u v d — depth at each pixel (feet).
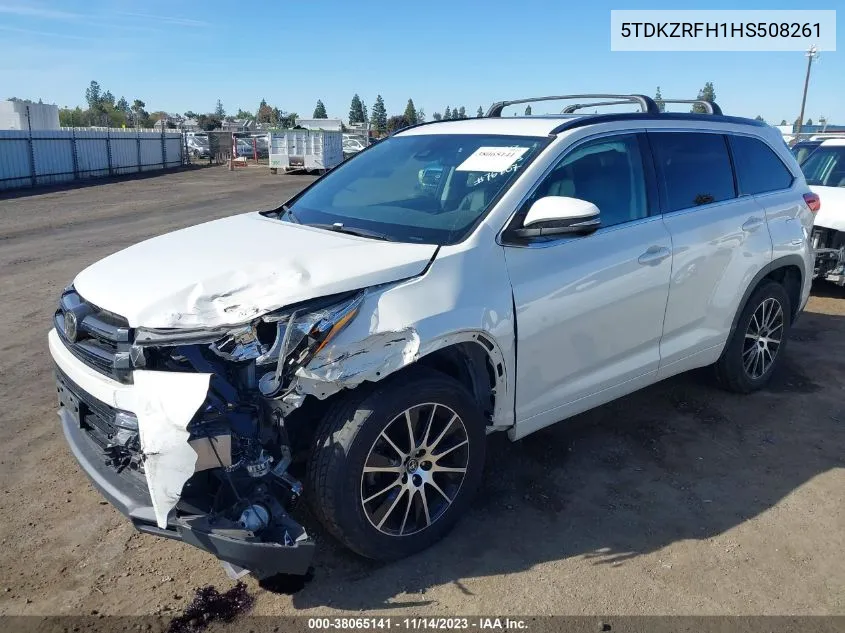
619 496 12.35
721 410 15.90
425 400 9.95
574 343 11.94
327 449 9.39
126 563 10.39
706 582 10.10
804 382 17.62
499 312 10.62
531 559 10.57
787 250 15.97
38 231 43.27
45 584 9.88
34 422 14.97
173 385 8.32
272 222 12.75
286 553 8.69
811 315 23.73
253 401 8.85
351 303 9.23
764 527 11.47
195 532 8.55
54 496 12.12
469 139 13.26
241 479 8.76
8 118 107.45
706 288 14.28
